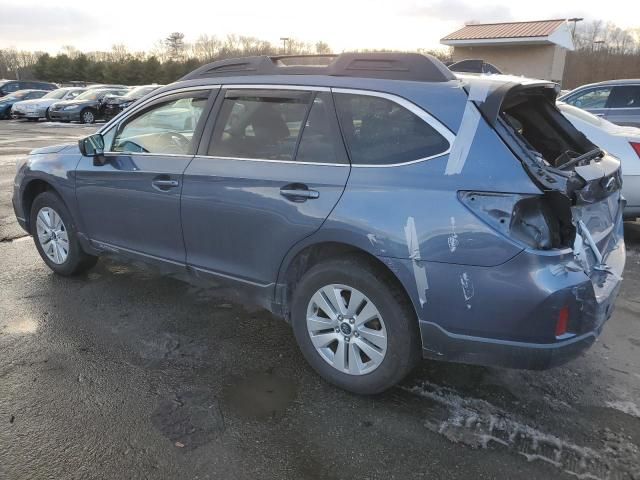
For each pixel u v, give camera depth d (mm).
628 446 2627
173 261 3748
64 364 3344
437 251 2551
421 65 2875
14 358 3404
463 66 9195
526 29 27188
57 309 4133
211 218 3400
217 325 3908
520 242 2418
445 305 2586
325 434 2723
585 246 2705
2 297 4340
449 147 2613
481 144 2551
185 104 3719
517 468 2488
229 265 3430
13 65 84125
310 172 2980
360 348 2939
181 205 3539
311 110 3076
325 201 2875
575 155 3248
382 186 2723
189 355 3484
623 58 47906
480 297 2498
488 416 2867
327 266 2947
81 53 77062
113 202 4004
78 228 4410
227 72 3572
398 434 2721
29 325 3861
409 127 2744
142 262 4008
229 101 3457
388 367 2838
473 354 2623
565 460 2535
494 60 28156
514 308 2443
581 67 46312
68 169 4309
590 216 2947
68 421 2793
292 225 3002
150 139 3855
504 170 2473
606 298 2633
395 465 2508
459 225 2504
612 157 3369
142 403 2957
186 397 3023
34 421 2789
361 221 2734
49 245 4738
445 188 2559
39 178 4547
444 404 2973
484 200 2475
